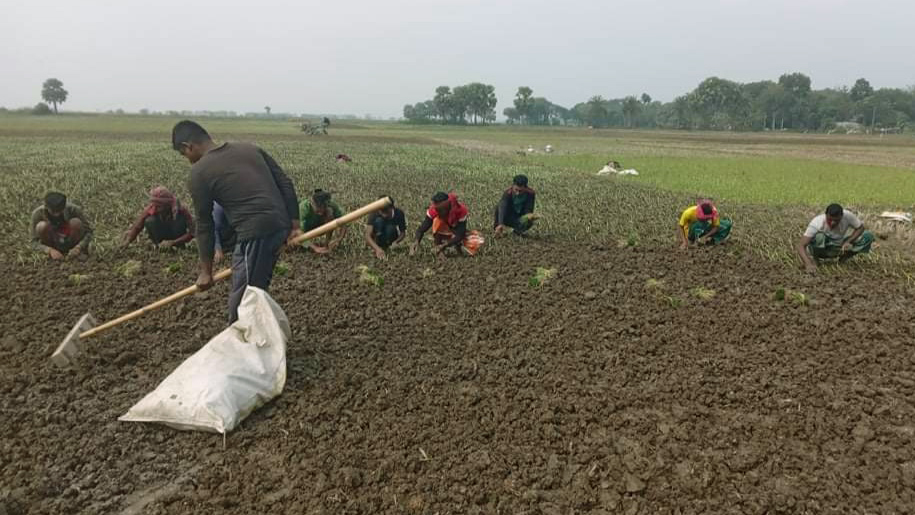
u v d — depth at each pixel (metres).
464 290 6.95
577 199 13.99
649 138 59.69
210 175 4.69
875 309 6.46
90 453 3.87
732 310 6.38
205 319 5.90
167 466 3.75
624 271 7.76
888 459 3.81
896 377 4.87
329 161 22.34
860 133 95.00
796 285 7.25
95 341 5.38
